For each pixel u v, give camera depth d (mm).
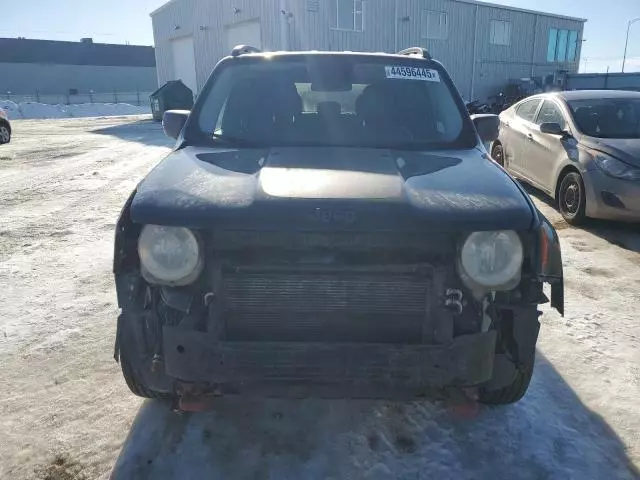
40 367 2889
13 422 2428
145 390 2348
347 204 1806
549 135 6230
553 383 2734
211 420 2432
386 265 1839
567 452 2240
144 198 1928
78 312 3568
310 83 2975
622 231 5496
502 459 2193
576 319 3467
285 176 2035
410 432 2354
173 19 24203
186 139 2762
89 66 52594
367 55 3148
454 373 1830
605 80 24969
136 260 1979
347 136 2721
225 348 1829
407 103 2922
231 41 20797
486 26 24234
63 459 2197
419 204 1845
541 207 6527
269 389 1877
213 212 1817
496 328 1972
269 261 1848
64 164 10125
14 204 6742
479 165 2346
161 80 26734
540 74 27703
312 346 1818
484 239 1802
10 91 49219
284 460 2182
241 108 2896
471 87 24594
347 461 2176
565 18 27672
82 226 5711
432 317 1862
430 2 21625
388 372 1817
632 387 2715
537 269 1908
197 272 1853
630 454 2236
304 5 18125
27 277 4211
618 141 5453
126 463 2172
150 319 2008
